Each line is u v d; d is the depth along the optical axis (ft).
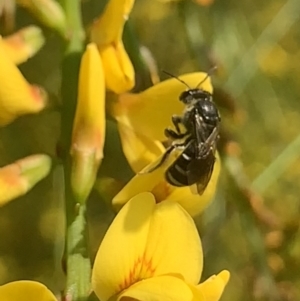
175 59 0.72
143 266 0.34
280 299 0.54
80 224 0.34
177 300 0.31
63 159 0.35
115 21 0.35
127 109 0.36
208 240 0.60
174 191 0.36
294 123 0.80
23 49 0.35
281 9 0.72
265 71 0.81
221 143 0.51
